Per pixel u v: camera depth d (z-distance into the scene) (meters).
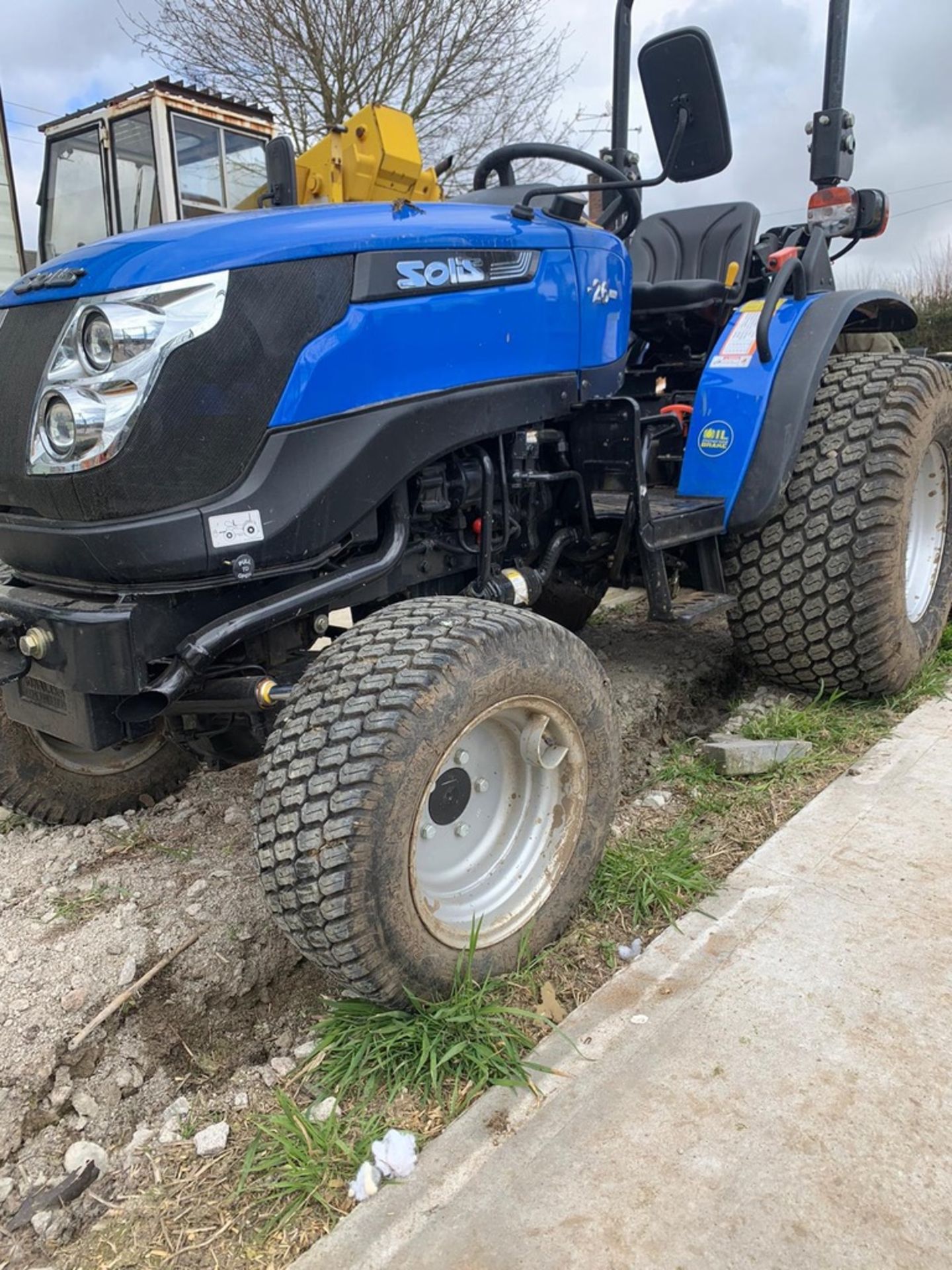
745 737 3.00
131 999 2.01
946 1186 1.45
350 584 2.01
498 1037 1.80
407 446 2.06
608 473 2.60
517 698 1.89
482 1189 1.50
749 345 2.97
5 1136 1.79
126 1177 1.72
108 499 1.82
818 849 2.34
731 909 2.14
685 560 3.04
